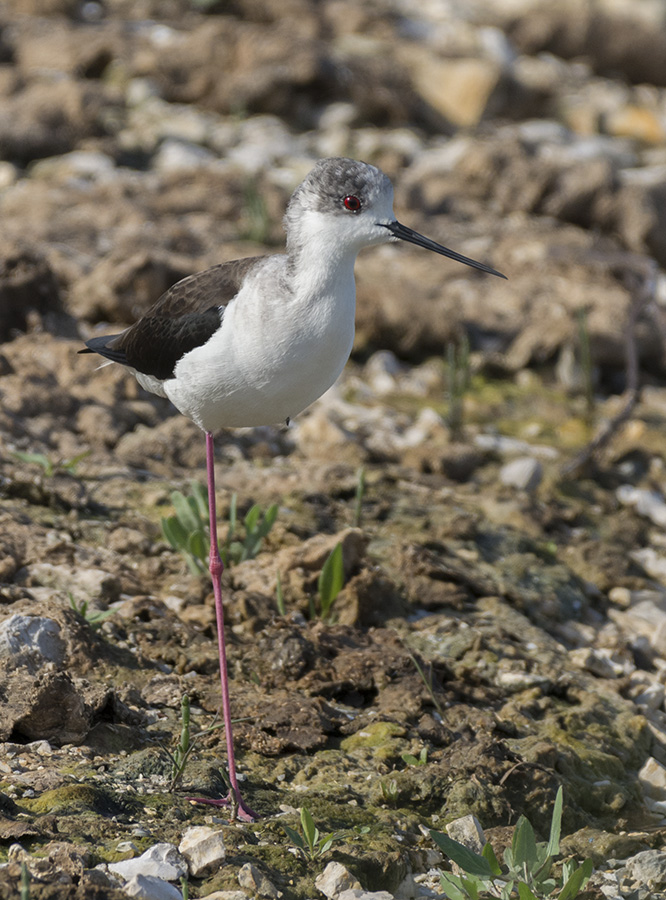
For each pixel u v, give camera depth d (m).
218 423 7.48
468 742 7.50
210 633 8.38
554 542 11.05
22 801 6.20
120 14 23.75
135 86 20.64
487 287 15.84
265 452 11.77
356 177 6.80
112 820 6.14
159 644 8.05
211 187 17.64
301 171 18.80
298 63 21.02
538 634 9.25
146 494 10.24
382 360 14.39
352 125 21.20
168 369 7.38
